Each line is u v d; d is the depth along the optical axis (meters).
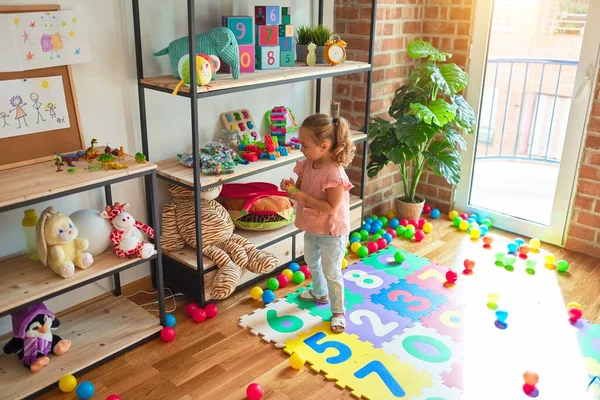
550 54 3.85
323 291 2.65
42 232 2.02
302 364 2.22
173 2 2.56
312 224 2.36
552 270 3.05
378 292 2.78
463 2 3.37
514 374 2.21
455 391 2.10
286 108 3.20
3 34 2.05
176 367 2.22
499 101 4.29
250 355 2.31
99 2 2.31
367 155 3.48
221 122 2.92
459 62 3.49
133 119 2.56
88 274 2.08
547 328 2.51
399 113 3.30
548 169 4.30
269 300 2.67
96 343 2.26
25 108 2.16
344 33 3.33
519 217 3.51
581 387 2.14
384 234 3.38
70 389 2.06
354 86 3.37
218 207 2.72
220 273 2.56
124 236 2.21
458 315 2.60
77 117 2.32
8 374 2.07
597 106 2.99
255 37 2.78
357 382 2.14
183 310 2.61
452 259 3.17
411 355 2.30
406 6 3.38
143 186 2.68
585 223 3.20
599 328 2.52
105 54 2.38
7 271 2.10
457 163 3.29
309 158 2.28
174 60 2.41
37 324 2.09
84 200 2.48
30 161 2.17
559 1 3.41
